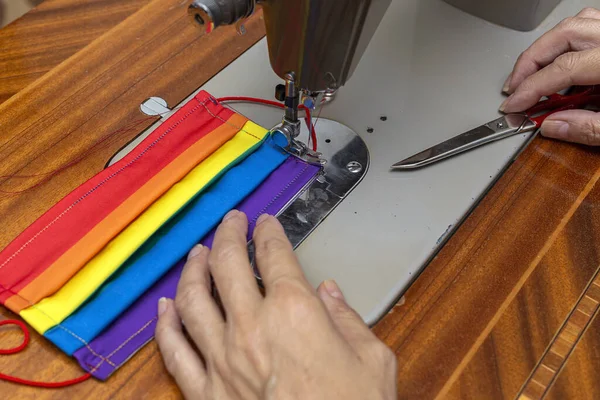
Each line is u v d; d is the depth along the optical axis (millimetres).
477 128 875
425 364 667
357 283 726
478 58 981
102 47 977
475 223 787
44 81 924
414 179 824
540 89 869
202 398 586
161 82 934
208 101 860
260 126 854
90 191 757
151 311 690
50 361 651
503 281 732
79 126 869
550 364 672
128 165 788
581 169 843
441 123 893
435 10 1055
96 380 644
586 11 966
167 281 714
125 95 913
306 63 724
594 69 833
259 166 813
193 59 968
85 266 699
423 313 707
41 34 997
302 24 682
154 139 819
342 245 759
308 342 551
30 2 1343
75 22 1018
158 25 1014
